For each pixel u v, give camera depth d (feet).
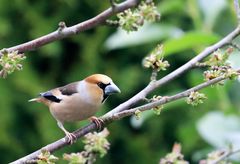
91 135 19.38
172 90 47.37
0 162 47.21
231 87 36.06
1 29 46.32
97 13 47.21
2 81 46.32
